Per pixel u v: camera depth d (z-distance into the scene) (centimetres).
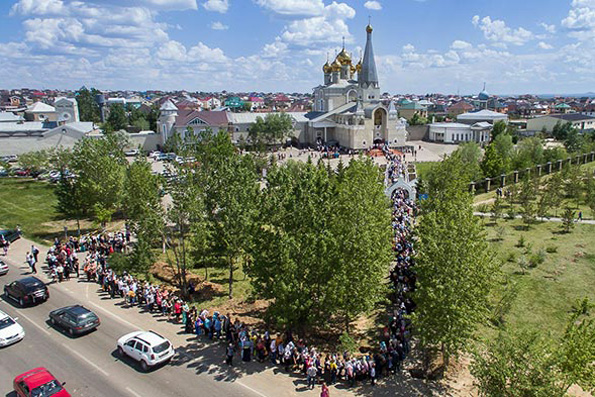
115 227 5934
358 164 5750
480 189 7375
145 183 4438
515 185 6694
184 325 3309
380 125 12662
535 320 3278
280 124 12738
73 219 6375
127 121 16700
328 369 2594
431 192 5841
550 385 1925
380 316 3369
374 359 2652
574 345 2038
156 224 3850
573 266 4138
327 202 3152
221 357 2867
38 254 4956
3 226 5991
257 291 2981
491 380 2086
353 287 2870
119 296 3816
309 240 2852
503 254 4472
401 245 4206
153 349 2700
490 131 14175
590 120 15850
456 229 2614
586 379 2017
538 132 14812
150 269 4419
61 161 8956
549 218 5700
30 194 7856
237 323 3033
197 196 3828
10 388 2536
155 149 12669
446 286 2473
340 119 12925
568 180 7206
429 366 2711
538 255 4275
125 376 2656
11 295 3725
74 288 4006
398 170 8469
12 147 11569
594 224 5353
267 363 2800
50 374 2422
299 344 2836
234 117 13325
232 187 3781
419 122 16675
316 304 2948
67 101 14175
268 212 3622
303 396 2453
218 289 3953
